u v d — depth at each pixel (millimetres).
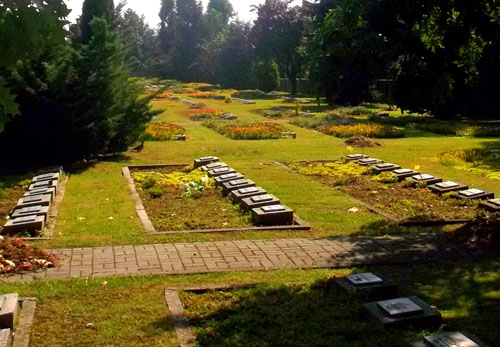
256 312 5273
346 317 5152
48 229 8555
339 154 17078
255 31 55094
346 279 5949
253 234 8367
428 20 8070
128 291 5895
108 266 6773
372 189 11852
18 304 5418
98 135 14984
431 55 8344
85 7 16641
